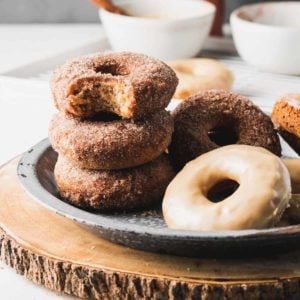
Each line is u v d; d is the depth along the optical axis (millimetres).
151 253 462
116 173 524
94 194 521
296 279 436
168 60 858
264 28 814
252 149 499
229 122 572
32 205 518
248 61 852
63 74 522
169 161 554
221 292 433
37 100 768
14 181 551
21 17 1068
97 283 449
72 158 518
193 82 755
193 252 448
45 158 549
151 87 510
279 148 572
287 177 470
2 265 497
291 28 807
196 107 568
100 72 534
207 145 550
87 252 464
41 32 1017
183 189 482
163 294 440
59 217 503
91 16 1068
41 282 469
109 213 525
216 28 968
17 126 734
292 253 460
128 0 901
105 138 511
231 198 464
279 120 571
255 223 448
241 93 777
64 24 1067
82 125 521
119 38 854
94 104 515
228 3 1047
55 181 548
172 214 470
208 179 490
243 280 436
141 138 513
